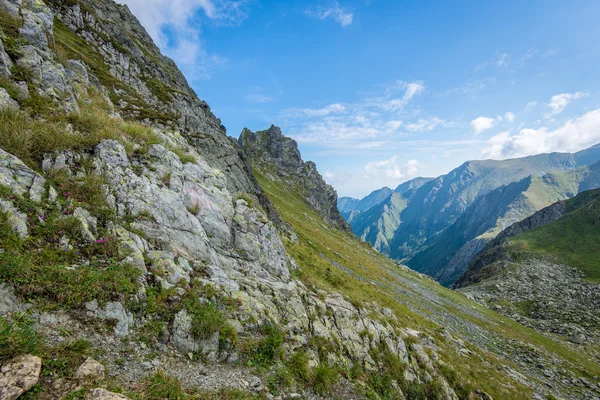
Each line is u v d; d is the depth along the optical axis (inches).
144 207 468.8
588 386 1144.2
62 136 442.3
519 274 3998.5
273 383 382.0
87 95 716.7
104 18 2942.9
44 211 347.3
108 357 277.4
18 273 268.2
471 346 1148.5
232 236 650.2
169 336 344.5
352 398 462.0
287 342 476.7
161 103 2433.6
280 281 657.6
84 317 292.8
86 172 439.2
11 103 444.1
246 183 1784.0
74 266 321.4
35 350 234.2
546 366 1275.8
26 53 546.9
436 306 1827.0
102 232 381.4
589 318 2449.6
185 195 575.5
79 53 1747.0
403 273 2940.5
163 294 370.3
